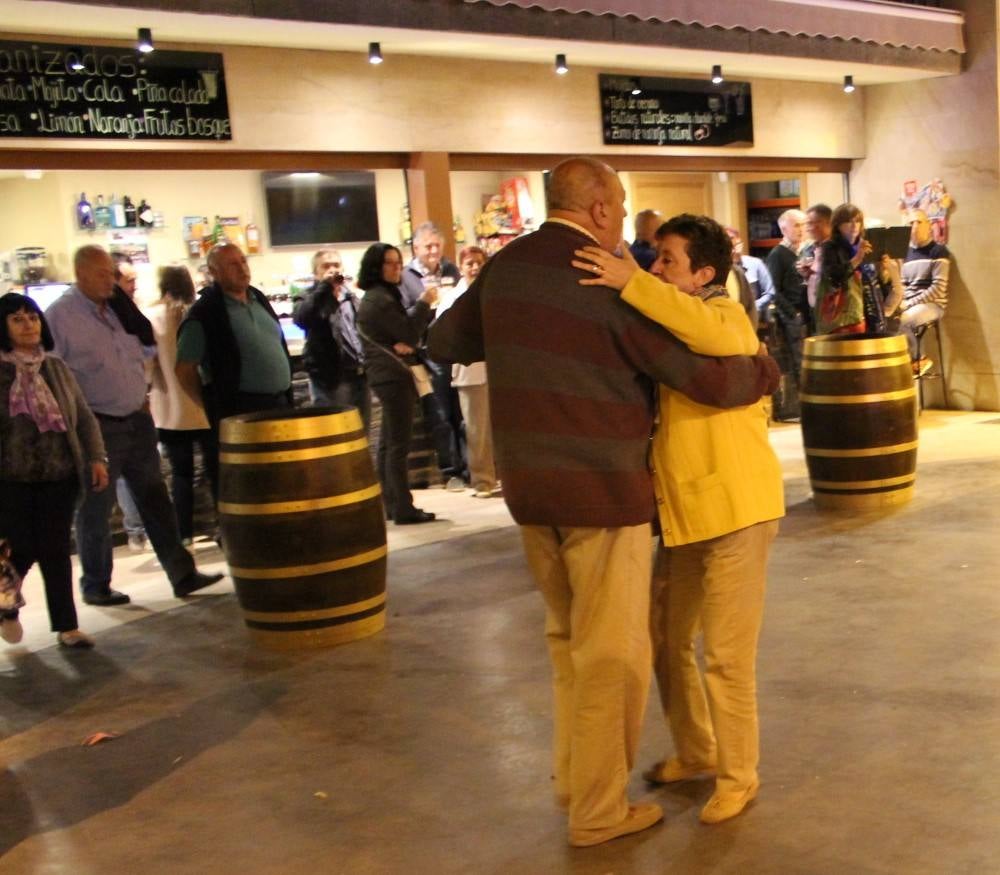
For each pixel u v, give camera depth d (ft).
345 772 12.34
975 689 13.16
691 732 11.28
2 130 21.72
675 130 32.45
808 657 14.56
